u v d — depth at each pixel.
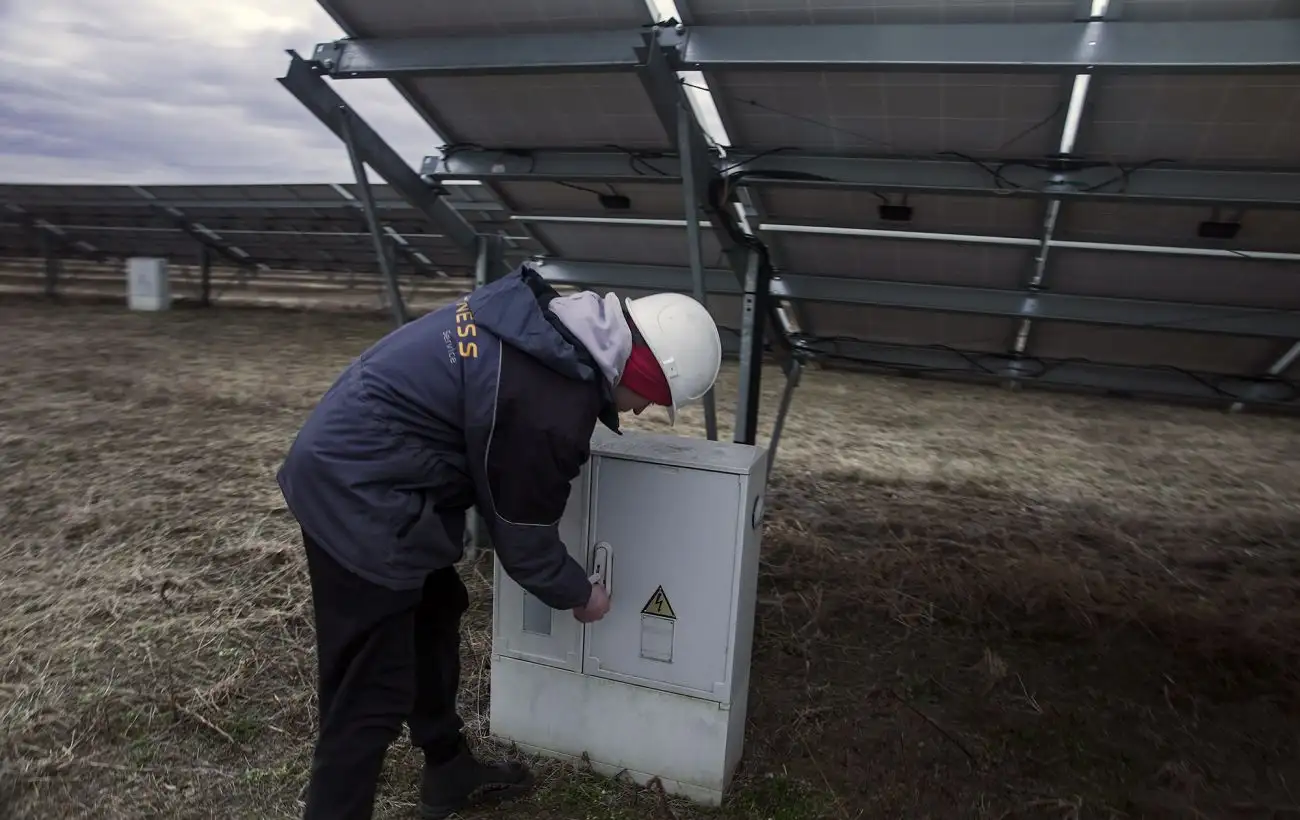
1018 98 2.79
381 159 3.52
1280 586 4.36
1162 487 6.09
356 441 1.85
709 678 2.44
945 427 7.68
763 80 2.96
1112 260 3.57
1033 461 6.64
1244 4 2.30
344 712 1.96
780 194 3.59
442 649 2.27
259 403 7.44
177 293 16.91
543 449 1.84
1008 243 3.58
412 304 15.73
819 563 4.31
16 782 2.52
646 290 4.50
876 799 2.60
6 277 18.23
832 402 8.64
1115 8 2.40
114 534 4.33
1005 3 2.48
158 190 11.85
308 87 3.19
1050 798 2.64
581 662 2.56
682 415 7.80
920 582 4.14
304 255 13.68
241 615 3.52
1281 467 6.69
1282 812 2.63
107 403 7.23
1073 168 2.99
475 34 3.03
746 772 2.68
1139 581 4.31
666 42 2.82
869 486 5.78
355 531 1.83
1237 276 3.48
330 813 1.93
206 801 2.49
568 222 4.16
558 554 2.03
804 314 4.55
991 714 3.11
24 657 3.17
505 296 1.91
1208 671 3.46
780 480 5.79
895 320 4.40
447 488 1.95
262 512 4.65
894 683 3.28
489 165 3.65
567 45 2.88
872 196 3.47
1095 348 4.23
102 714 2.84
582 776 2.60
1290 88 2.52
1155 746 2.96
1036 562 4.43
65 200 12.92
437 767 2.35
